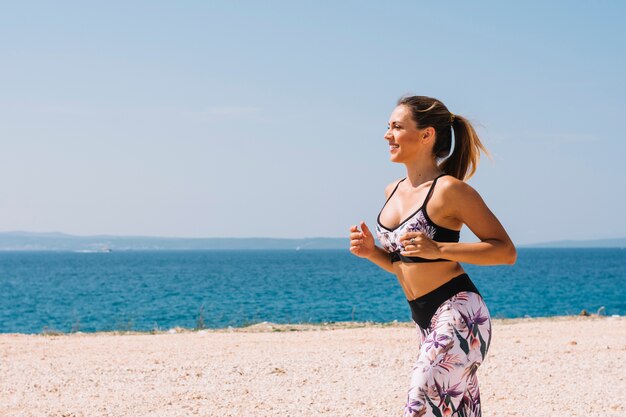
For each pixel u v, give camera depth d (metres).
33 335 13.92
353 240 4.73
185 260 190.12
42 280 74.50
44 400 7.14
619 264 134.88
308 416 6.55
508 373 8.66
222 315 28.45
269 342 11.58
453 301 4.32
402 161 4.57
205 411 6.69
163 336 12.91
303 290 50.34
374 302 37.06
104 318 30.28
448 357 4.19
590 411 6.83
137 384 7.92
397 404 7.03
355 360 9.46
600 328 13.49
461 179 4.73
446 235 4.37
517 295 45.19
